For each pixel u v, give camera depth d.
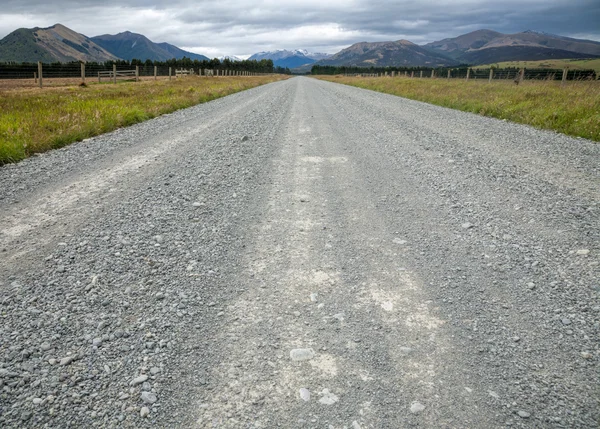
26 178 5.98
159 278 3.21
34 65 39.09
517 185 5.61
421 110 15.66
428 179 5.99
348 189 5.61
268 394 2.07
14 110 11.80
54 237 3.93
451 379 2.16
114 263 3.42
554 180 5.81
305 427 1.86
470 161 6.98
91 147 8.29
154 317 2.70
